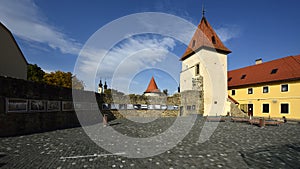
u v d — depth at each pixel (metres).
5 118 9.05
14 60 18.42
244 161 5.48
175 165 5.08
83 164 5.07
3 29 16.72
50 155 5.85
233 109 27.00
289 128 13.94
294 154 6.30
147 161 5.41
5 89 9.05
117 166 4.95
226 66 28.62
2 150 6.39
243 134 10.63
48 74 37.50
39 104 11.11
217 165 5.11
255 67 32.88
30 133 9.99
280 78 25.33
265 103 27.22
